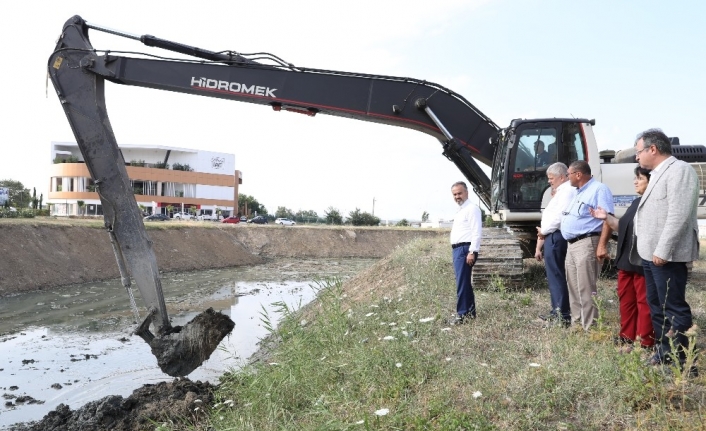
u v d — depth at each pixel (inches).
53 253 847.7
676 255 179.3
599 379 179.9
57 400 292.2
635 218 199.3
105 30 315.3
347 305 374.0
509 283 329.1
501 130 386.6
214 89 345.1
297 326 279.0
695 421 150.3
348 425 167.3
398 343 222.1
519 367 198.2
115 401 251.9
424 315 278.8
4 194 1667.1
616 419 159.8
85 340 431.5
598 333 228.8
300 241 1675.7
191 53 338.3
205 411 234.4
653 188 188.1
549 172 265.0
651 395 165.8
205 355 262.4
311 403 202.2
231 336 424.2
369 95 372.2
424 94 381.4
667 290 181.8
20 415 270.2
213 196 2960.1
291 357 242.8
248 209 3663.9
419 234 1828.2
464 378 192.2
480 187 416.2
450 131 389.7
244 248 1525.6
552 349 212.4
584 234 234.8
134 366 353.7
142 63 324.5
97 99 300.4
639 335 210.5
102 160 287.4
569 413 166.9
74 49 300.5
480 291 328.5
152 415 233.8
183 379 278.4
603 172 374.3
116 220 280.1
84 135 291.9
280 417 199.9
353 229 1801.2
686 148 403.9
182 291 739.4
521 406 171.0
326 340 255.0
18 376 335.0
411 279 379.9
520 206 375.6
